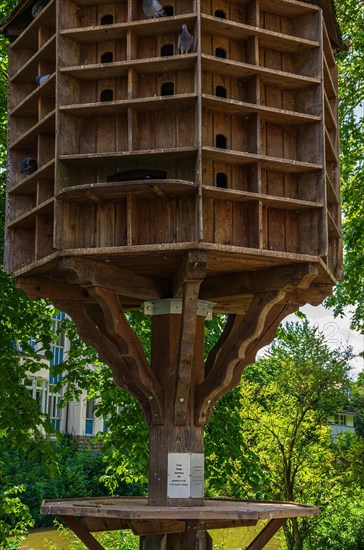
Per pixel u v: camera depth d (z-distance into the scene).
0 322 12.03
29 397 11.70
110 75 8.12
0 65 13.48
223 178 7.97
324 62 8.91
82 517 7.76
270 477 16.89
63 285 8.78
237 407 14.04
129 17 8.12
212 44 8.18
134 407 13.03
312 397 18.91
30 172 8.87
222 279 8.63
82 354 13.23
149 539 8.07
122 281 8.16
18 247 9.04
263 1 8.37
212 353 9.16
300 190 8.21
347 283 14.82
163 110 7.96
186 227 7.46
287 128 8.37
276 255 7.59
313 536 18.64
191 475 8.12
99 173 8.00
